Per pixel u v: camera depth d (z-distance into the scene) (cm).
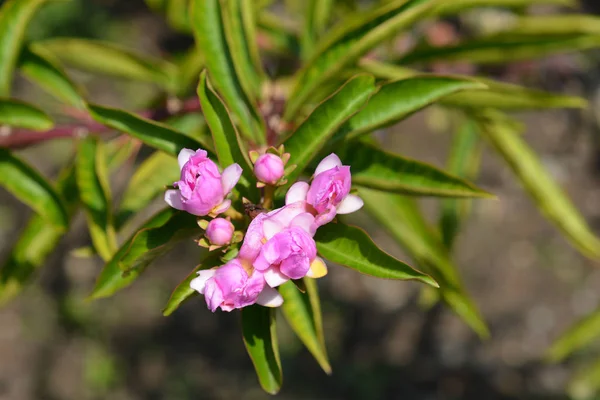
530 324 188
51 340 188
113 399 183
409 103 56
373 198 68
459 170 83
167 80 77
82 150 64
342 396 180
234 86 59
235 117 59
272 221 51
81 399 183
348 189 51
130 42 212
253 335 54
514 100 69
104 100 203
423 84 56
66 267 192
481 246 196
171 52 211
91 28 212
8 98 64
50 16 210
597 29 70
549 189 75
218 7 59
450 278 68
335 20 82
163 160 66
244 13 63
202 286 51
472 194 56
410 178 57
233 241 52
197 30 59
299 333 58
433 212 191
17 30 66
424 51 73
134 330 190
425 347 187
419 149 195
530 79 89
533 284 192
